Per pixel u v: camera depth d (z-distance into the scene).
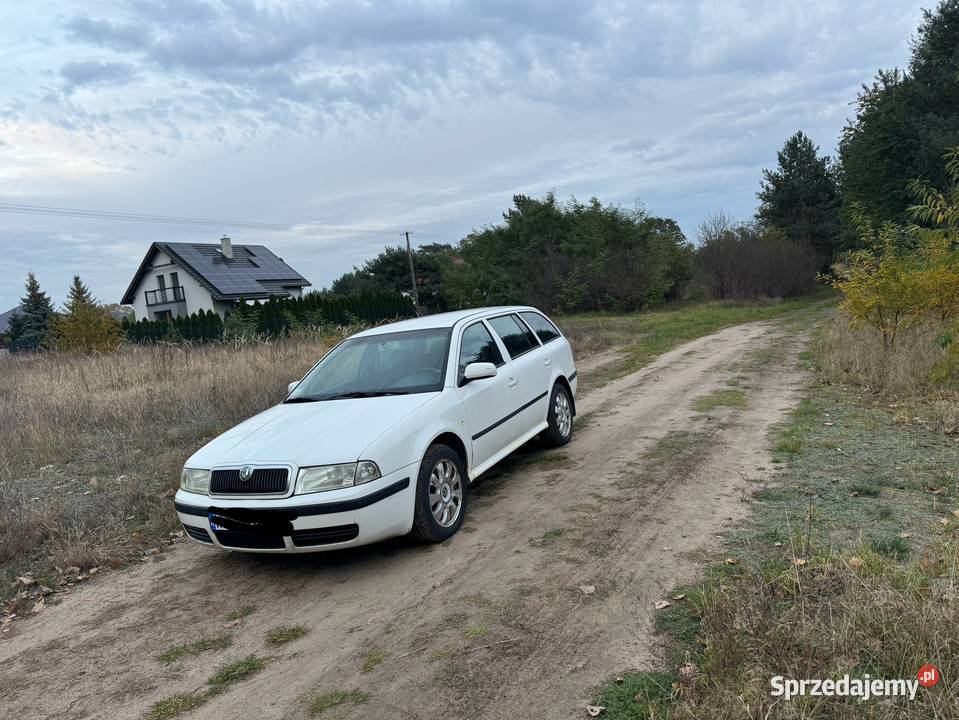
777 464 6.06
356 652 3.54
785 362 12.68
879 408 7.91
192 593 4.62
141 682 3.53
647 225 38.50
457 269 41.06
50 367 15.95
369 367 5.91
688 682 2.91
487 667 3.24
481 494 6.04
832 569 3.66
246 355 14.69
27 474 7.86
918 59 30.56
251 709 3.16
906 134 29.59
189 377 13.22
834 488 5.25
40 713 3.34
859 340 11.74
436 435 4.98
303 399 5.78
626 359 15.58
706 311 32.53
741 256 38.88
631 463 6.54
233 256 52.78
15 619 4.55
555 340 7.86
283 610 4.18
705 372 12.19
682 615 3.53
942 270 9.38
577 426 8.60
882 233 10.84
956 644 2.82
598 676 3.08
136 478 7.25
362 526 4.37
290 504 4.32
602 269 36.97
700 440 7.19
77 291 23.75
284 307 33.69
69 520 6.14
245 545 4.51
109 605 4.60
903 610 3.05
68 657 3.90
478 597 3.99
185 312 50.91
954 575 3.44
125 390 12.73
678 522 4.85
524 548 4.67
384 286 63.31
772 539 4.36
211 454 4.84
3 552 5.48
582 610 3.70
